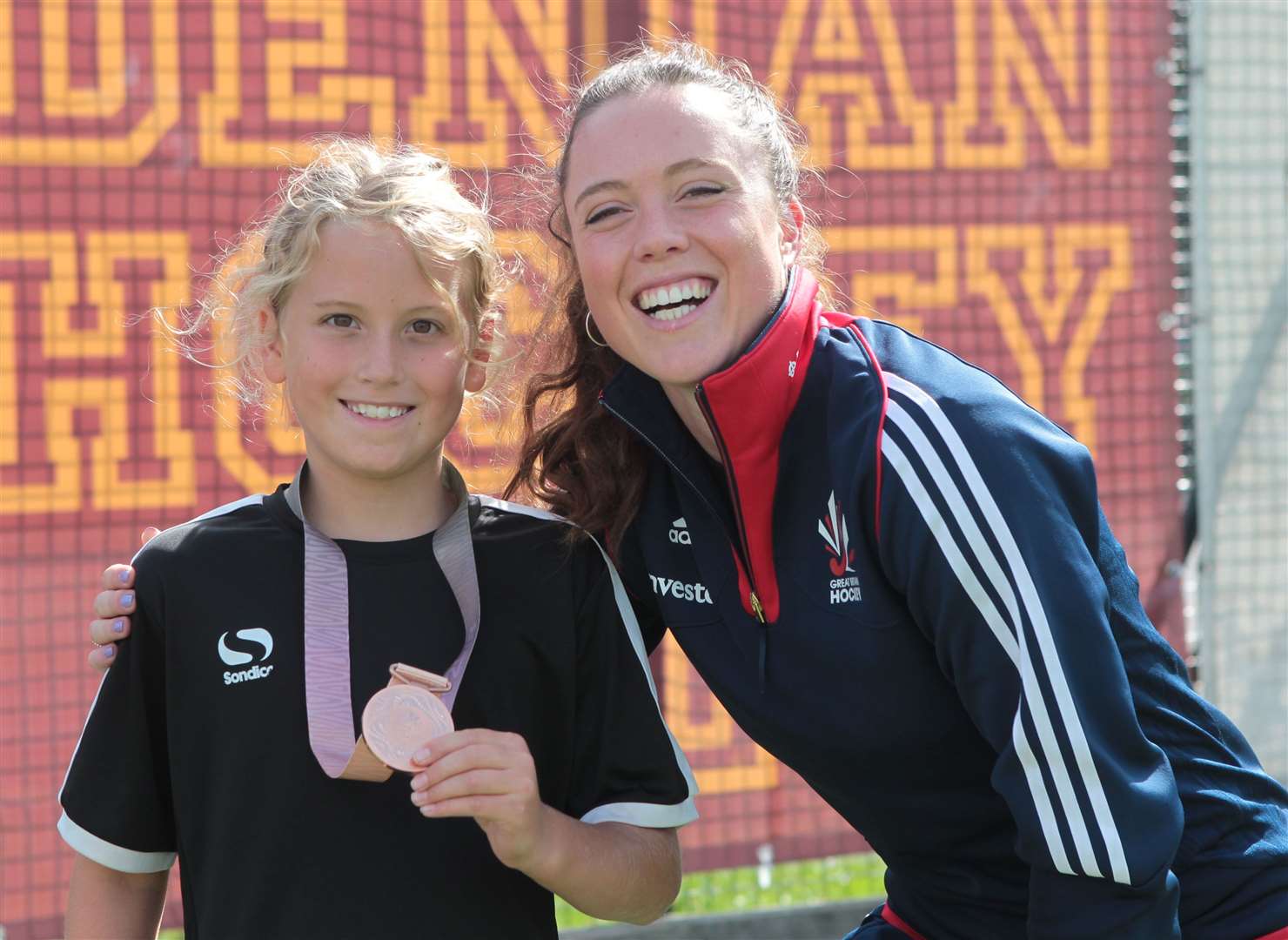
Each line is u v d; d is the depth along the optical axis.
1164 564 4.32
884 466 1.98
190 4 3.76
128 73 3.73
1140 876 1.86
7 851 3.67
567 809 2.18
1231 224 4.40
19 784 3.68
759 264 2.16
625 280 2.16
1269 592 4.37
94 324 3.72
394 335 2.07
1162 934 1.92
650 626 2.45
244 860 1.99
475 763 1.82
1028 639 1.88
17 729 3.68
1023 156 4.23
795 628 2.13
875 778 2.20
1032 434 2.00
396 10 3.87
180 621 2.05
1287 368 4.39
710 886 4.41
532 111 3.94
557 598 2.16
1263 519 4.37
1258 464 4.38
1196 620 4.34
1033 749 1.88
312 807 1.99
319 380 2.06
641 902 2.09
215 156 3.79
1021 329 4.23
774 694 2.19
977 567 1.92
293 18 3.81
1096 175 4.28
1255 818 2.13
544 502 2.42
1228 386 4.39
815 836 4.09
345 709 2.00
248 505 2.18
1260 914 2.07
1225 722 2.21
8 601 3.68
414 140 3.88
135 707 2.05
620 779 2.15
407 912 1.98
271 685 2.03
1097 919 1.89
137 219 3.74
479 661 2.10
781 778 4.07
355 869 1.98
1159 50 4.31
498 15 3.92
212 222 3.79
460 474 2.26
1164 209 4.32
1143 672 2.11
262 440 3.84
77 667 3.73
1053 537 1.93
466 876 2.02
